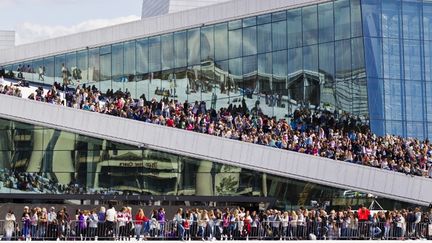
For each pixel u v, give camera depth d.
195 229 49.19
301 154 60.09
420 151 61.56
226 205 56.00
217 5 68.62
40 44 71.38
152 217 49.62
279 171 60.25
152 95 69.56
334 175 59.50
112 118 62.41
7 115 63.09
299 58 67.06
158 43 69.62
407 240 50.91
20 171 63.22
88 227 48.16
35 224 47.62
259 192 60.75
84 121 62.56
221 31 68.69
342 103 66.00
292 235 50.47
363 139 62.56
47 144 63.03
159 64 69.50
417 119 66.38
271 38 67.62
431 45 66.94
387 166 59.41
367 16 65.81
